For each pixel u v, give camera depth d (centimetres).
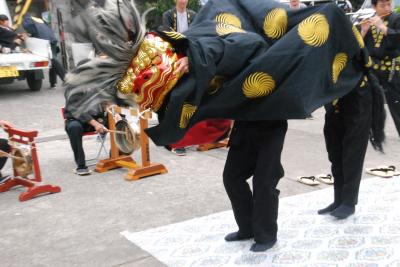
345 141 348
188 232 359
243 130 303
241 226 332
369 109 341
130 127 439
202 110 270
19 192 468
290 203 405
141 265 313
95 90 257
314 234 343
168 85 249
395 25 486
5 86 1205
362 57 320
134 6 251
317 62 279
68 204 432
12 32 1035
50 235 367
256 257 313
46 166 552
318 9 291
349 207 361
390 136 635
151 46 248
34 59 1019
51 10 1066
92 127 530
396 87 512
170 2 978
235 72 270
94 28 246
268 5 301
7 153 458
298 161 540
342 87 309
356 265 300
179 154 583
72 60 260
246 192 323
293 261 307
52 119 802
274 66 268
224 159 566
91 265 317
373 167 502
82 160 514
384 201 398
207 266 306
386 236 336
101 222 388
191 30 286
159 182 486
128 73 253
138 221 388
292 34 277
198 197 439
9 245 353
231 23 299
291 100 272
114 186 477
